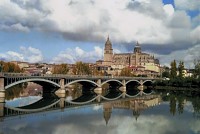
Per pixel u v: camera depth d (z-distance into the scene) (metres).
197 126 63.50
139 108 93.88
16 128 56.19
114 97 135.50
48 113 77.94
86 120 68.12
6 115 72.19
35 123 62.12
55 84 121.12
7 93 136.12
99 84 156.62
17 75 104.56
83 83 158.38
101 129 58.59
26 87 181.50
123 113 81.81
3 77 96.38
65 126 60.00
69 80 132.50
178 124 65.50
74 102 108.50
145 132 56.94
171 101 117.44
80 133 54.25
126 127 61.56
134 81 199.00
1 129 54.78
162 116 77.19
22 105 93.88
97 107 94.50
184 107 97.31
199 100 121.56
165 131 58.06
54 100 112.56
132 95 149.00
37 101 107.00
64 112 80.81
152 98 130.62
